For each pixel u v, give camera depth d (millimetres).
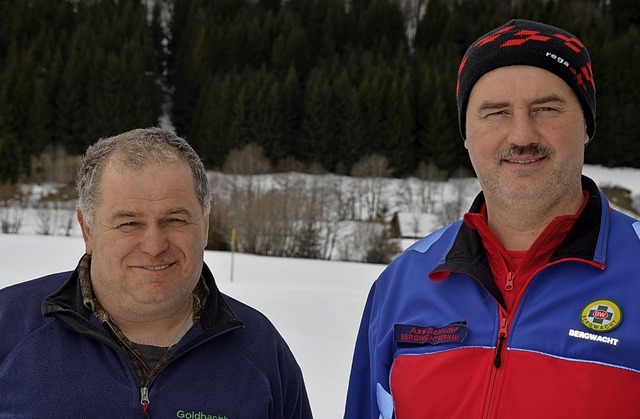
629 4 69438
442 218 38094
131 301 2336
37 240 28391
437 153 51719
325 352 9742
